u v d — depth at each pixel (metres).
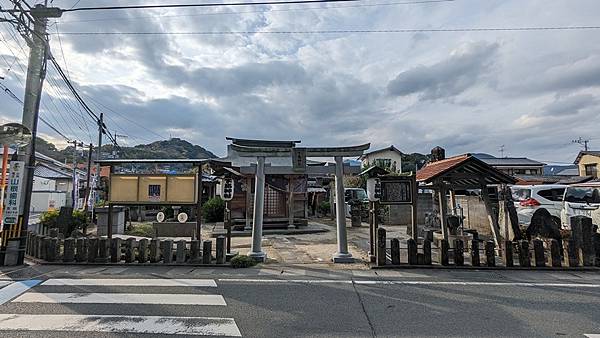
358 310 4.82
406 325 4.30
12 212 7.79
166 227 12.09
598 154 32.16
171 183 9.04
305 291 5.73
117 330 4.12
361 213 17.72
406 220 16.95
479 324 4.31
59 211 12.25
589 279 6.45
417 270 7.20
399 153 41.03
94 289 5.81
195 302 5.16
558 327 4.21
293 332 4.09
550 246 7.37
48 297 5.36
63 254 7.86
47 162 29.39
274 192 15.51
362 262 8.05
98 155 22.59
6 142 8.27
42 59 8.58
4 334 3.98
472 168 8.75
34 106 8.45
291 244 10.91
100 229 12.36
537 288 5.87
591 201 12.37
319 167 8.55
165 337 3.95
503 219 10.72
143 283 6.20
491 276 6.70
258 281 6.36
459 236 9.98
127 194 9.06
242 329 4.18
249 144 9.16
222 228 14.91
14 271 7.12
